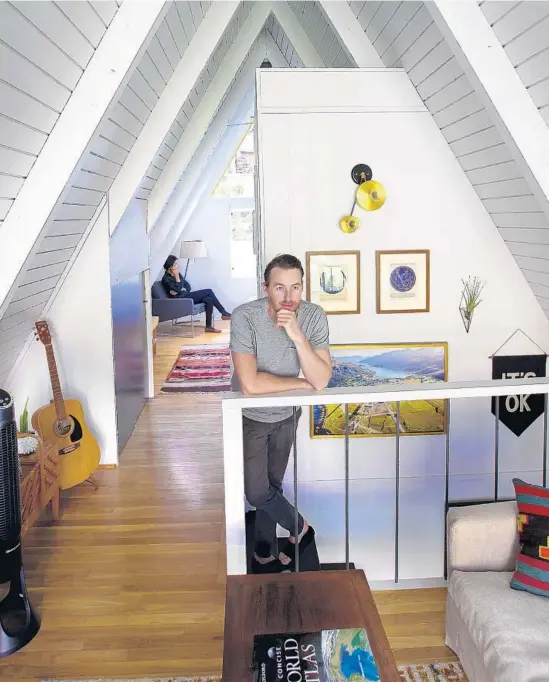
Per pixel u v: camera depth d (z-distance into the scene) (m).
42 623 2.74
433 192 3.56
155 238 7.04
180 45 3.86
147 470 4.46
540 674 1.85
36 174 2.59
